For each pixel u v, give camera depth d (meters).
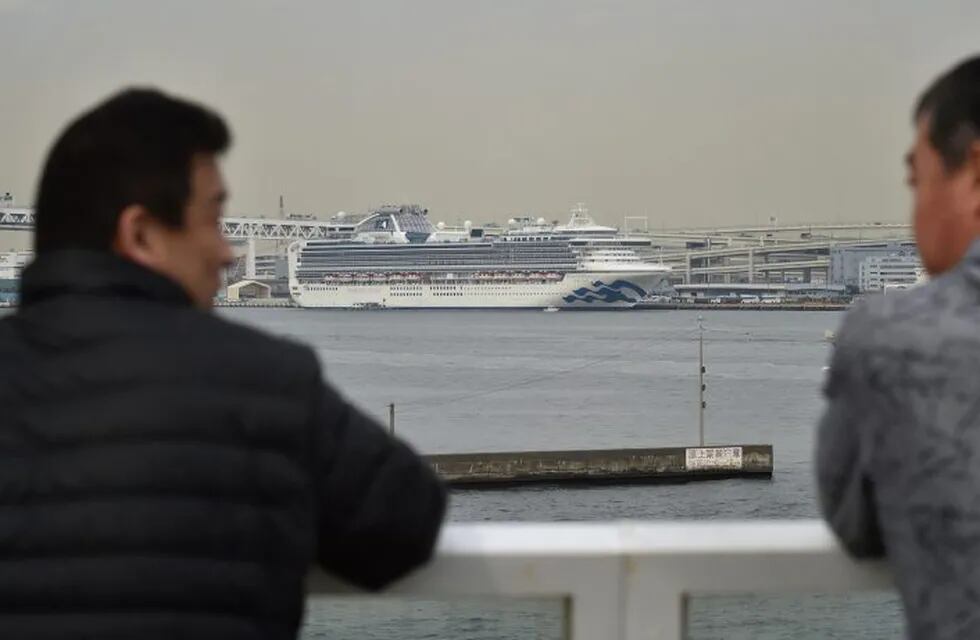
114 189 3.65
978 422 3.42
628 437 114.81
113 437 3.32
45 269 3.60
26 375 3.45
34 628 3.17
